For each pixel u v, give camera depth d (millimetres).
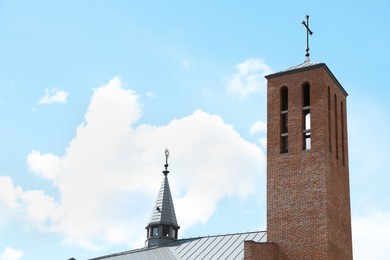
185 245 55906
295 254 43906
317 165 45125
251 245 44219
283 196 45750
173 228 66375
